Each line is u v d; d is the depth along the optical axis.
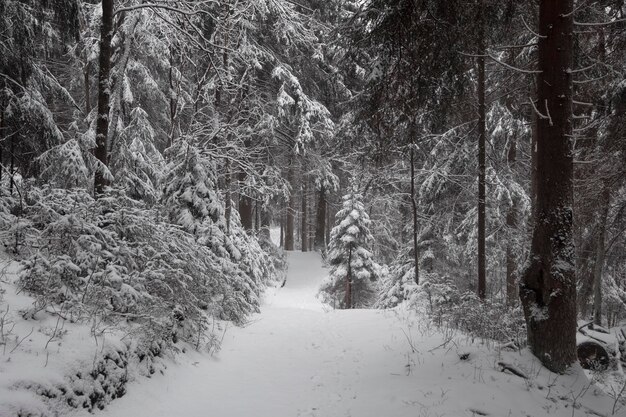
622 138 8.94
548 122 6.39
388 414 5.13
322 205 27.55
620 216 11.65
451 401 5.28
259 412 5.30
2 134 9.74
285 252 27.00
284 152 22.05
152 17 10.23
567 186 6.34
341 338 9.28
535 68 10.12
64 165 8.91
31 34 9.79
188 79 15.07
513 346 6.73
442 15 6.11
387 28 6.36
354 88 20.20
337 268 20.78
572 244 6.33
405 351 7.56
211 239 9.90
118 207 6.87
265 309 13.18
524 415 5.05
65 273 5.39
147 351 5.77
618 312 17.89
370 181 15.79
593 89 9.62
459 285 18.02
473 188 13.56
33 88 10.35
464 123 11.84
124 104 12.47
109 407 4.60
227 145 11.70
